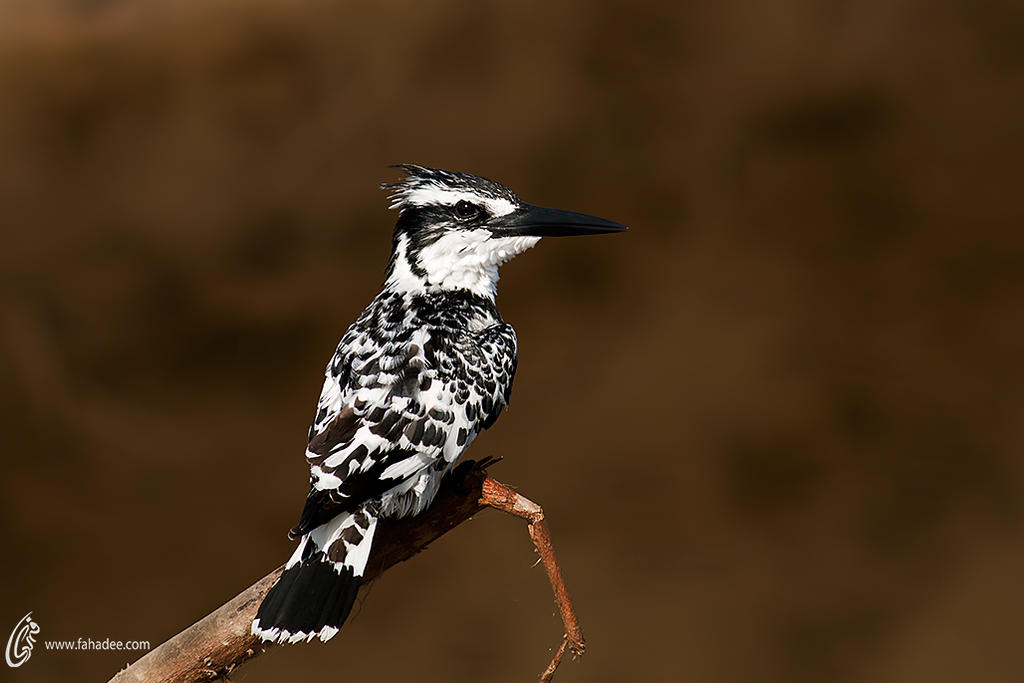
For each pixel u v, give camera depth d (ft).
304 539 21.52
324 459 21.57
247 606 21.50
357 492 21.54
